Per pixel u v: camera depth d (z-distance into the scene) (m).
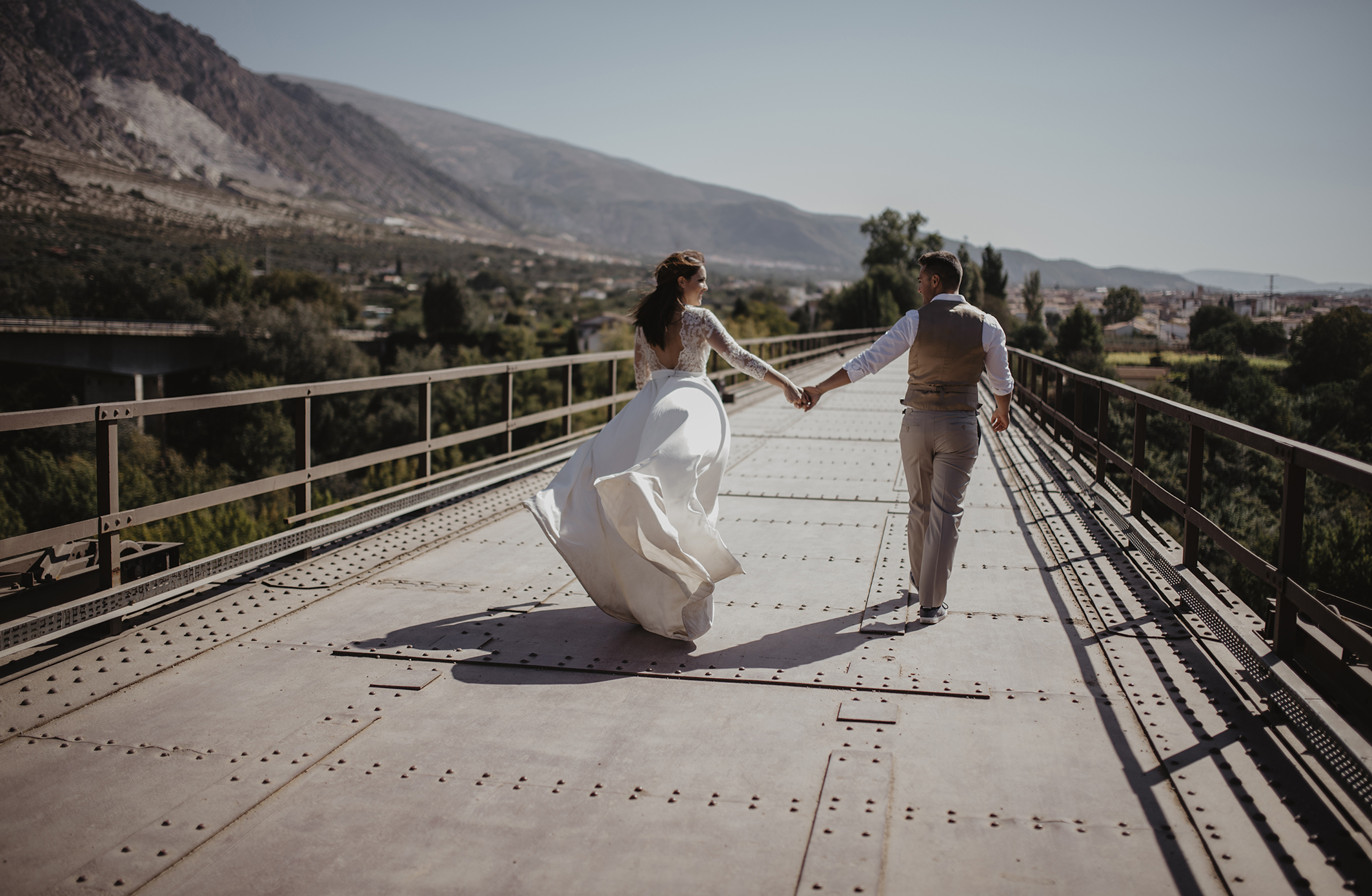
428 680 3.93
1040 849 2.63
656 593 4.32
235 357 65.12
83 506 23.11
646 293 4.47
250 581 5.42
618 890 2.44
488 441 58.62
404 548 6.25
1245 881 2.44
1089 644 4.34
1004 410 4.74
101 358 65.12
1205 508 22.91
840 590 5.36
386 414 57.28
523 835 2.72
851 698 3.74
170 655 4.20
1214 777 3.03
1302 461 3.24
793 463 10.11
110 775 3.08
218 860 2.58
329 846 2.66
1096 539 6.36
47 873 2.52
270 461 52.00
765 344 25.55
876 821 2.79
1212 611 4.14
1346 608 4.21
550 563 5.92
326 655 4.22
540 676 3.99
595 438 4.60
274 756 3.22
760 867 2.55
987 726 3.46
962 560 5.90
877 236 89.44
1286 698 3.26
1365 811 2.69
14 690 3.77
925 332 4.54
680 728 3.46
